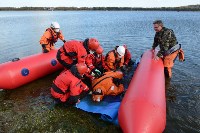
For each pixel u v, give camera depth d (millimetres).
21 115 4461
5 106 4824
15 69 5512
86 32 17219
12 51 10227
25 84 5914
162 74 5113
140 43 11992
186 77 6395
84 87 4816
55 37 6695
